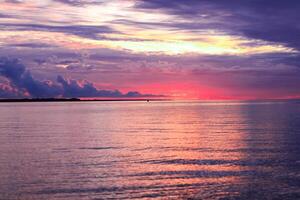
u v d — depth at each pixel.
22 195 25.95
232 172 32.12
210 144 48.56
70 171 32.62
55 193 26.33
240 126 75.12
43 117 115.62
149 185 28.16
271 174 31.33
